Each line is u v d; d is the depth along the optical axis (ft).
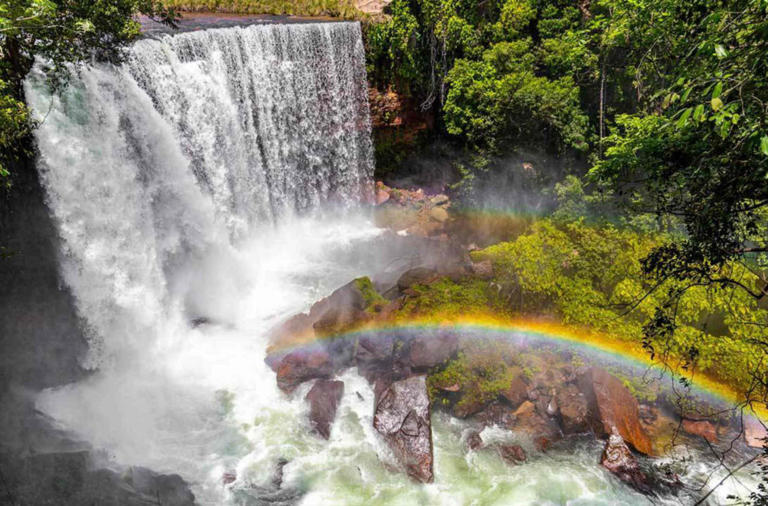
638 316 53.88
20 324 49.60
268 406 52.95
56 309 52.75
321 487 44.42
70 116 51.31
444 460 47.03
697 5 28.37
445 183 106.11
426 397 49.49
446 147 102.53
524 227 89.04
